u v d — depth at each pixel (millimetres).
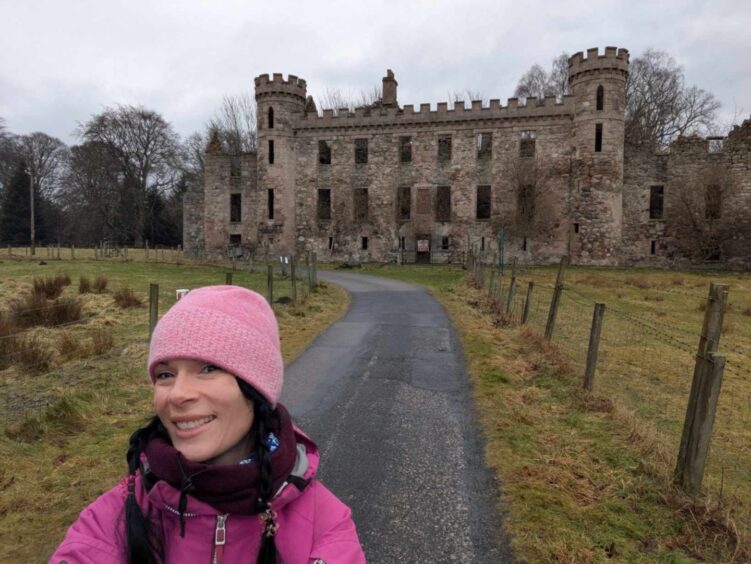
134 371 7582
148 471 1462
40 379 7297
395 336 10758
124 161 59344
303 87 41344
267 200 40781
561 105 36531
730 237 36125
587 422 5840
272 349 1551
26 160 65062
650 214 38500
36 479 4371
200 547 1403
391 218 39938
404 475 4562
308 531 1545
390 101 42156
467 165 38625
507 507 3996
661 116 50188
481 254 38375
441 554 3439
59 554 1420
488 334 10852
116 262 34125
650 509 4004
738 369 9727
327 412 6211
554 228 36938
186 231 46719
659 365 9172
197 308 1477
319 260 40969
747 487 4605
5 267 29484
